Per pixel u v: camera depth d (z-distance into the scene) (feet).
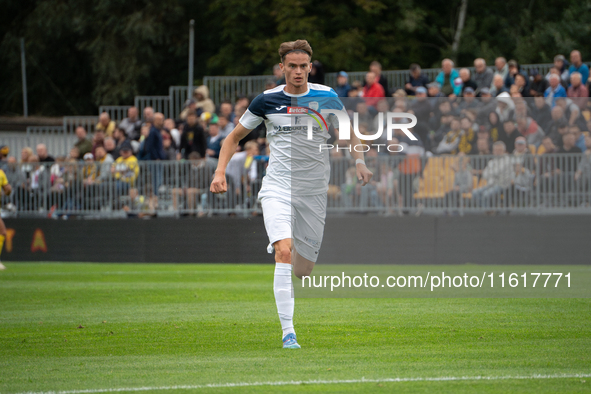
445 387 40.09
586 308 75.05
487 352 51.03
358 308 75.92
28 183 164.76
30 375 45.09
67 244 161.27
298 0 299.17
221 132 156.87
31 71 369.50
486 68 166.30
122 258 156.97
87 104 374.63
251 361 48.49
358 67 291.38
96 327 65.21
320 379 42.32
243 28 313.94
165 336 59.93
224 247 150.71
